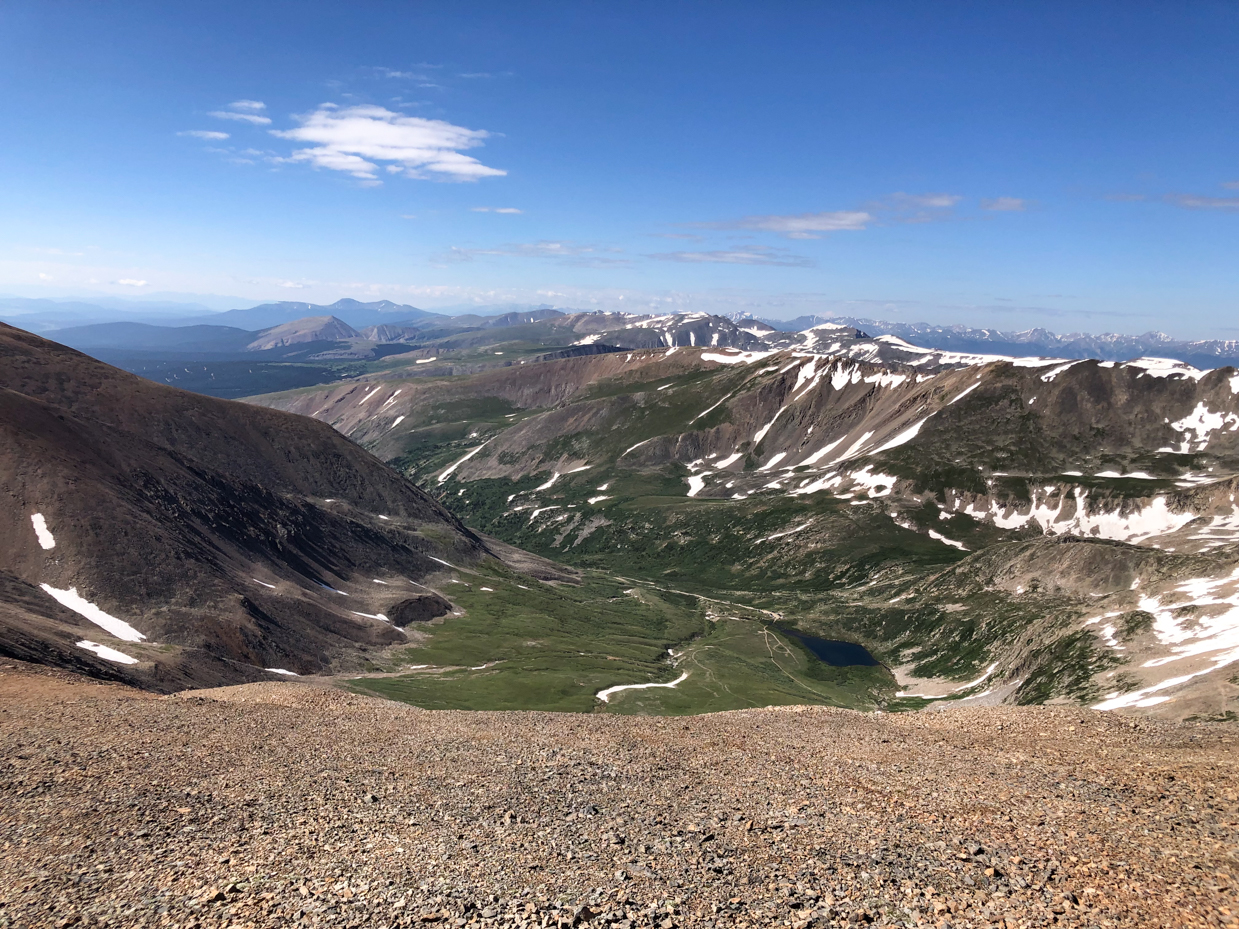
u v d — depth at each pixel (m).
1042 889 19.30
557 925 18.02
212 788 26.89
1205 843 21.42
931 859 21.39
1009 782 28.23
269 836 22.97
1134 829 22.77
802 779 29.52
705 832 23.92
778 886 20.00
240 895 19.16
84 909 18.28
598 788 28.41
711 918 18.36
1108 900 18.48
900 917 18.20
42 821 23.22
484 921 18.17
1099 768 29.36
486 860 21.64
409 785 28.28
